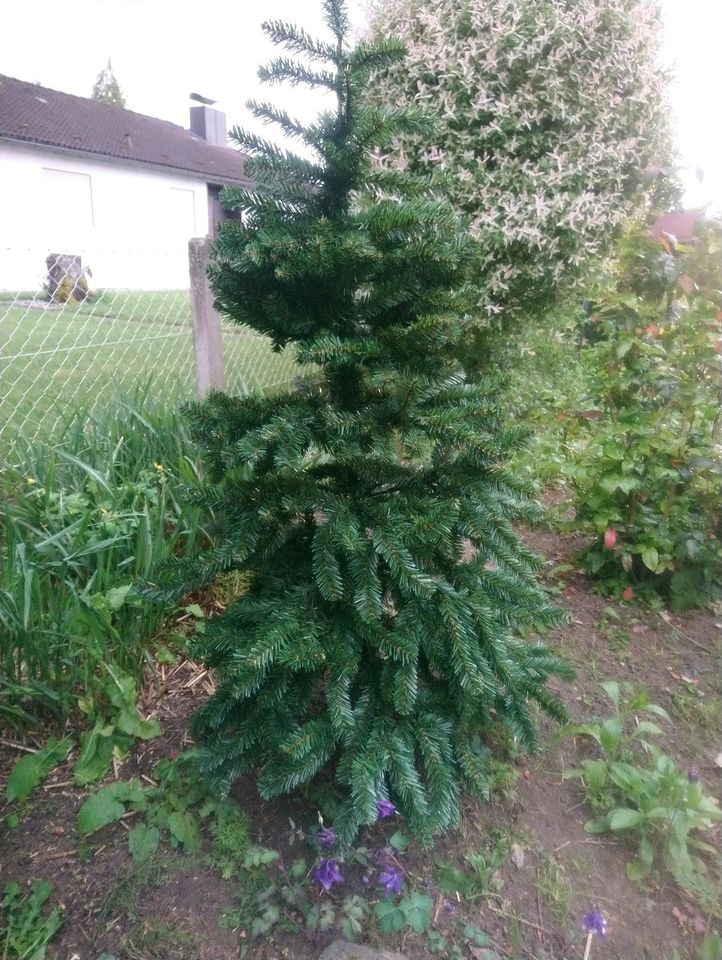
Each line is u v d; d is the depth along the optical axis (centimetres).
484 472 173
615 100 449
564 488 438
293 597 180
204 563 176
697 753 232
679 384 298
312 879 177
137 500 279
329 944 164
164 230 1892
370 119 164
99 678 224
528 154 455
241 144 169
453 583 188
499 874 185
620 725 211
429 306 171
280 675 176
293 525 190
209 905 171
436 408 170
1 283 387
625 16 440
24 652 213
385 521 168
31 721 215
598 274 499
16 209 1508
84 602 209
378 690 186
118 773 208
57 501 273
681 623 306
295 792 201
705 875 187
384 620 189
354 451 163
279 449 158
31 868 179
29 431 359
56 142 1555
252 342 512
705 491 312
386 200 170
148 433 330
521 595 189
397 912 166
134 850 182
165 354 494
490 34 430
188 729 210
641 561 324
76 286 412
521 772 219
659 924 175
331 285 165
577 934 171
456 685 183
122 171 1725
